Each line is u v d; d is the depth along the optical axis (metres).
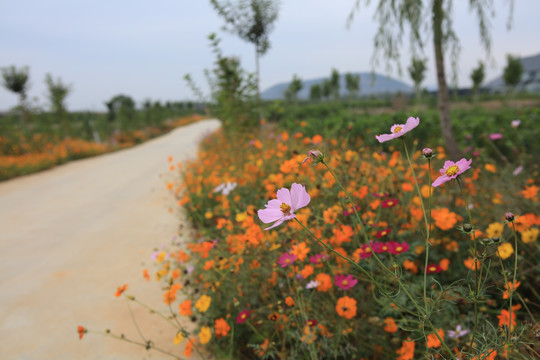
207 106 8.85
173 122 36.72
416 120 0.81
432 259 1.87
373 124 6.22
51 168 10.84
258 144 4.70
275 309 1.80
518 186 2.46
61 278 3.08
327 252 1.75
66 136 16.25
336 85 36.69
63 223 4.77
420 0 4.89
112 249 3.64
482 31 4.86
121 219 4.71
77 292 2.80
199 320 2.05
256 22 6.59
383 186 2.23
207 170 5.29
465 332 1.36
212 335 1.88
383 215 2.15
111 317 2.40
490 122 6.31
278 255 1.96
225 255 2.17
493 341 0.86
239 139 6.87
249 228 1.85
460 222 1.98
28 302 2.71
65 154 12.61
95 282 2.95
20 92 13.71
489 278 1.54
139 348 2.06
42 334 2.29
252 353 1.82
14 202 6.29
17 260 3.58
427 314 0.78
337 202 2.05
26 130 13.93
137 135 22.97
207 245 2.07
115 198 6.04
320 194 2.05
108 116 26.58
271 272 1.93
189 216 3.95
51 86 16.41
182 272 2.54
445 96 5.03
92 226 4.52
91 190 6.95
